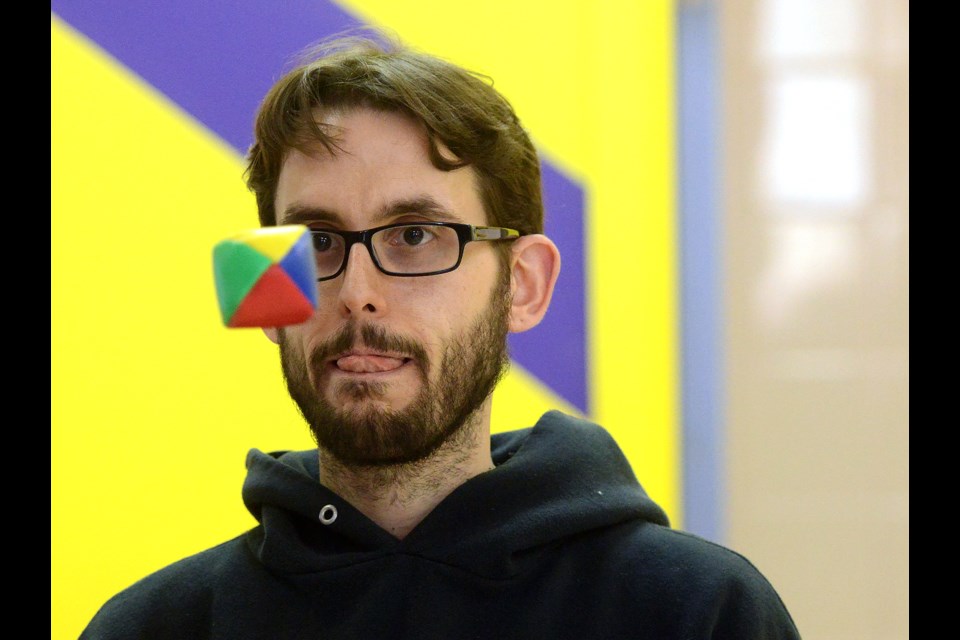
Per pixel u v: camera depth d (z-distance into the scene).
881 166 3.43
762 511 3.41
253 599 1.95
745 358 3.41
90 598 3.10
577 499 2.00
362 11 3.16
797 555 3.42
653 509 2.08
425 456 1.90
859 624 3.42
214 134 3.11
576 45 3.25
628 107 3.25
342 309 1.83
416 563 1.92
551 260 2.12
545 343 3.20
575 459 2.08
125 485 3.11
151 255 3.12
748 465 3.41
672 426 3.29
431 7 3.19
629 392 3.26
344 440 1.84
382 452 1.85
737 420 3.40
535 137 3.21
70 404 3.10
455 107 1.94
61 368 3.10
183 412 3.13
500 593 1.88
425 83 1.92
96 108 3.11
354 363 1.82
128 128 3.11
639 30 3.26
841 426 3.42
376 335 1.82
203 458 3.13
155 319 3.12
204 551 2.15
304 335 1.88
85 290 3.11
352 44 2.37
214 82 3.12
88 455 3.10
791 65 3.40
